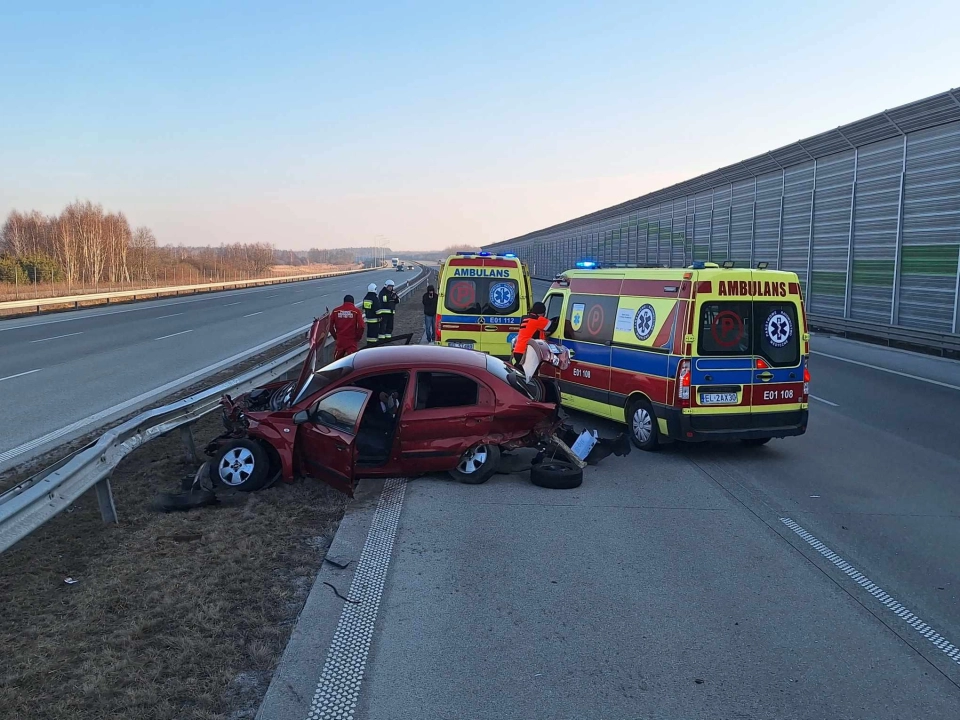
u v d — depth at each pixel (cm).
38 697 378
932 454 903
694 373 849
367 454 767
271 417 739
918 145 2073
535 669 410
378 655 424
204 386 1371
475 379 765
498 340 1460
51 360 1742
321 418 720
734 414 862
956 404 1228
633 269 963
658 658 422
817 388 1385
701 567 553
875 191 2281
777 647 436
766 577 536
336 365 786
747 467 845
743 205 3231
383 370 744
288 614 475
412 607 484
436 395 763
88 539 600
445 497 720
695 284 848
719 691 389
